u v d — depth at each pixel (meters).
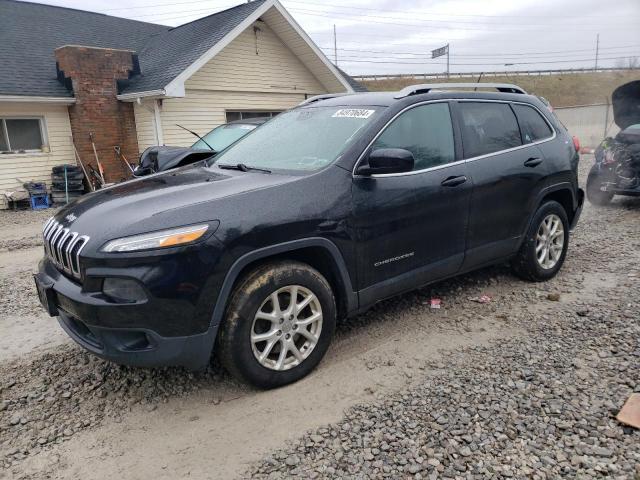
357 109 3.98
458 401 3.06
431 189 3.86
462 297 4.73
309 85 17.34
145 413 3.10
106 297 2.80
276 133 4.29
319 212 3.29
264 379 3.20
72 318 3.16
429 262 3.98
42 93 13.17
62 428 2.97
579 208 5.34
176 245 2.80
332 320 3.45
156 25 19.52
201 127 14.94
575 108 27.83
